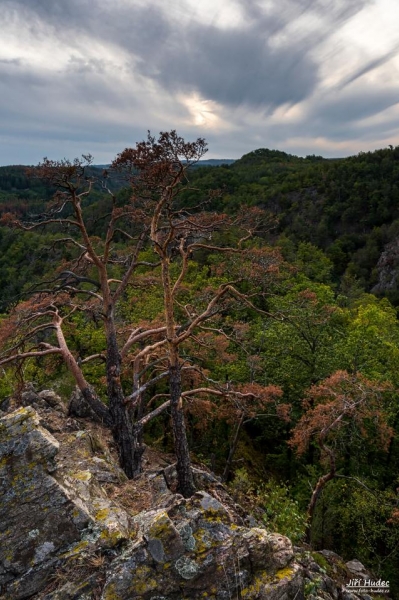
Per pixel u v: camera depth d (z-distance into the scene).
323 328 26.03
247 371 23.80
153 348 17.52
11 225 14.86
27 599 6.57
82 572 6.69
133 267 17.42
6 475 7.56
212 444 24.52
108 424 15.02
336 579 11.00
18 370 16.47
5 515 7.21
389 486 21.33
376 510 18.19
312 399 22.22
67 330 23.62
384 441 18.48
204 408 18.39
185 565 6.72
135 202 16.48
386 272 91.56
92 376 23.16
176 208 17.48
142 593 6.45
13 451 7.74
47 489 7.45
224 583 6.66
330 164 129.12
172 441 23.61
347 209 106.69
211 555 6.89
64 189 14.73
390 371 23.36
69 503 7.39
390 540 18.19
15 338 16.56
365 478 20.28
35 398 16.19
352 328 32.00
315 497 16.61
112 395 15.01
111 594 6.40
